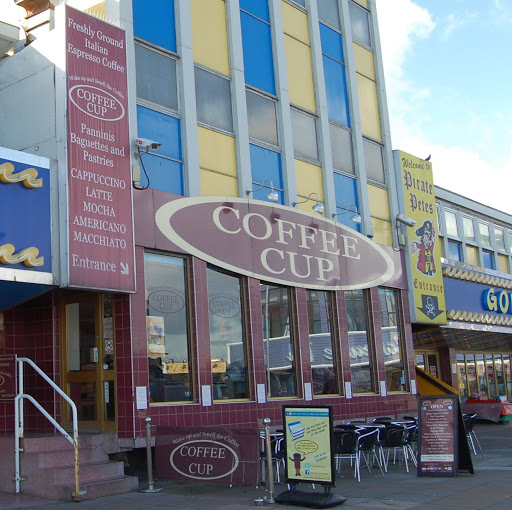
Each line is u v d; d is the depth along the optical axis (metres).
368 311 16.42
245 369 13.01
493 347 25.80
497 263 25.28
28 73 10.94
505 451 14.97
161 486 10.44
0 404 11.16
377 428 11.81
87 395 11.46
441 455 11.22
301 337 14.23
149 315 11.47
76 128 10.38
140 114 11.95
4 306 10.87
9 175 9.48
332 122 16.75
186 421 11.45
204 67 13.47
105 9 12.02
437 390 19.81
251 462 9.45
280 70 15.25
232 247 13.00
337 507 8.73
